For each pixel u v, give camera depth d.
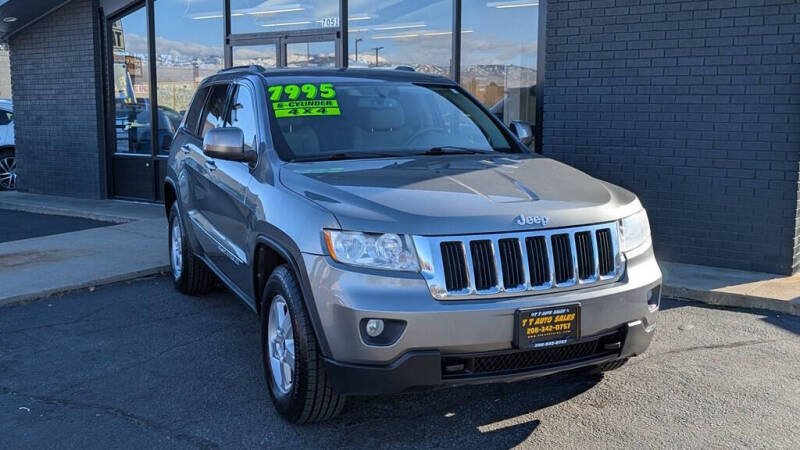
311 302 3.52
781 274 6.87
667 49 7.22
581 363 3.62
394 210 3.48
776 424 3.93
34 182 13.41
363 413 4.07
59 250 8.20
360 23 10.21
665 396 4.29
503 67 8.97
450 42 9.38
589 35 7.64
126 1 11.86
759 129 6.84
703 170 7.18
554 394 4.32
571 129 7.88
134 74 12.13
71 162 12.77
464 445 3.71
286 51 10.88
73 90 12.54
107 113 12.45
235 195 4.69
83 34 12.25
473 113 5.34
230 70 6.06
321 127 4.73
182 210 6.21
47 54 12.80
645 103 7.41
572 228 3.62
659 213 7.47
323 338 3.49
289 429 3.88
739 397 4.28
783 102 6.70
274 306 4.06
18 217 11.25
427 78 5.53
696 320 5.77
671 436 3.79
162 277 7.26
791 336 5.38
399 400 4.25
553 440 3.75
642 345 3.82
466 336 3.36
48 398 4.32
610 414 4.05
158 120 11.98
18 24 12.75
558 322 3.48
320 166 4.25
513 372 3.48
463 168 4.23
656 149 7.41
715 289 6.31
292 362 3.83
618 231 3.79
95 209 11.43
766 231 6.91
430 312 3.31
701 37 7.03
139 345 5.23
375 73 5.44
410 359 3.33
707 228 7.22
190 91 11.73
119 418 4.04
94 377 4.64
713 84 7.02
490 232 3.46
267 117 4.70
